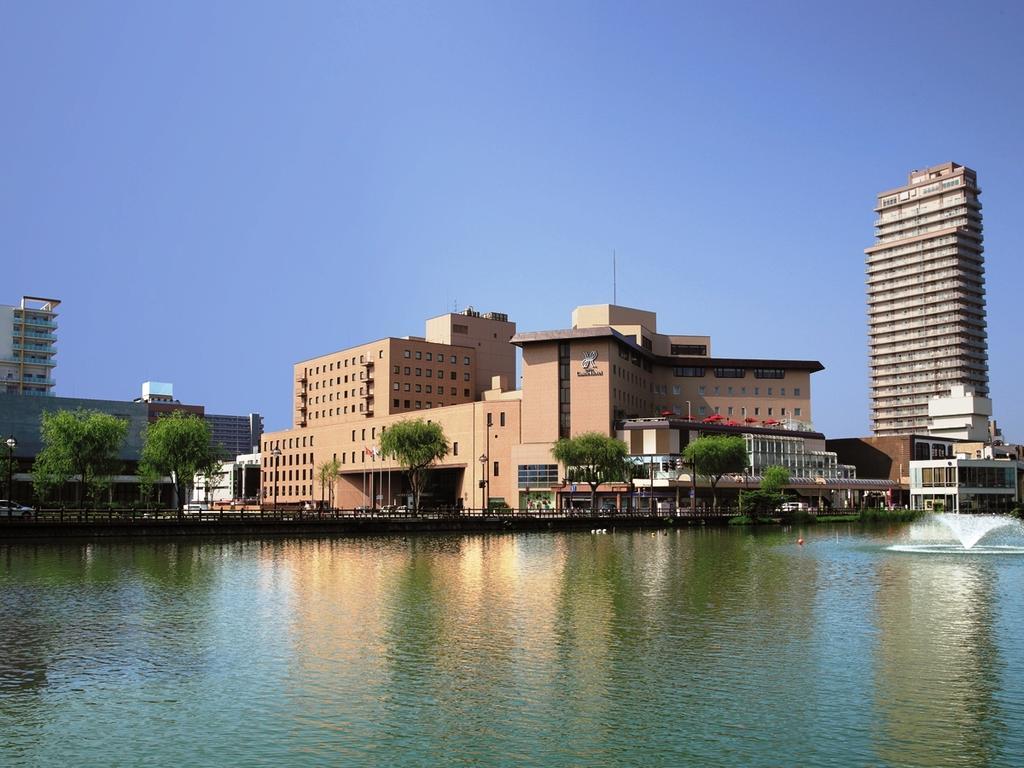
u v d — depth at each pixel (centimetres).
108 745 2408
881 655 3356
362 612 4319
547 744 2400
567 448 13688
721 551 8112
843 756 2300
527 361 17525
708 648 3481
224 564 6606
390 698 2806
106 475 12206
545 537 10481
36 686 2959
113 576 5750
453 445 18250
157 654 3400
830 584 5434
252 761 2291
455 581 5559
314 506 18000
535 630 3853
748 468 17212
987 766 2231
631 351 18662
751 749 2355
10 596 4844
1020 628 3903
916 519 15538
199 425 11969
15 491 14100
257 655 3375
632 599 4744
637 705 2720
